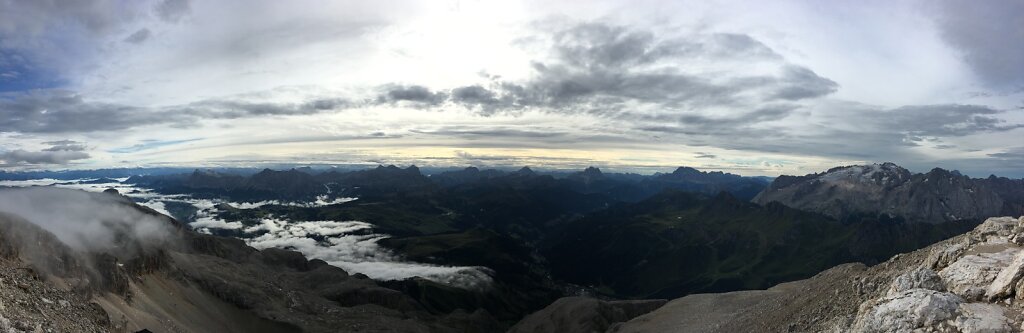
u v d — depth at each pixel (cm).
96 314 6281
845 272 8119
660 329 14975
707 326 12125
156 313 12838
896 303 4188
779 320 8062
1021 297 3669
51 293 5897
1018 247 4606
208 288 18188
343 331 18550
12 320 4316
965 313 3716
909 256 6319
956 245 5197
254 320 17500
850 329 5031
